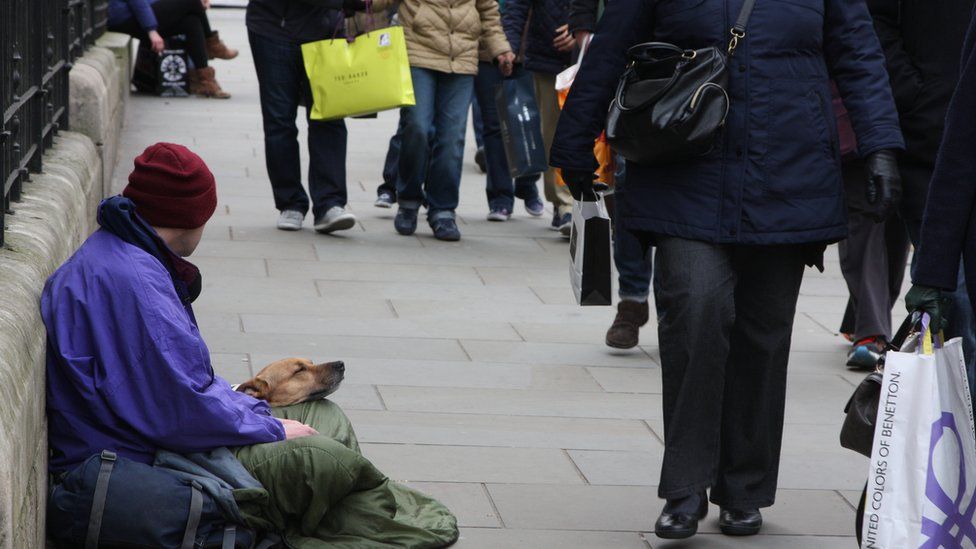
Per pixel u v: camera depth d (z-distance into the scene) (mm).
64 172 10805
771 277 7891
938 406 6273
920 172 9492
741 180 7543
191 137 23922
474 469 9078
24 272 6812
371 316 13094
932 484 6234
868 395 6781
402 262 15531
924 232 6598
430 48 16266
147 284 6707
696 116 7379
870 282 12070
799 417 10766
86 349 6664
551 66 17078
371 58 15672
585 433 10023
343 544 7262
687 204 7605
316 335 12266
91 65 15945
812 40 7695
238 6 55875
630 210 7875
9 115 8500
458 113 16656
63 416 6684
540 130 17062
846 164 11133
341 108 15688
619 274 12336
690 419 7676
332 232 16812
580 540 7961
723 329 7641
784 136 7574
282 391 7938
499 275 15219
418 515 7883
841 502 8891
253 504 6863
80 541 6570
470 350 12148
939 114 9320
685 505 7766
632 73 7828
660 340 7781
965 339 7840
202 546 6668
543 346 12469
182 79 29453
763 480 8180
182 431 6719
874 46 7828
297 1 15922
